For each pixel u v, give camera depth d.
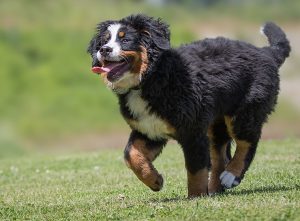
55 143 40.91
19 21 53.38
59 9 56.34
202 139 11.45
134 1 63.06
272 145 19.64
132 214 10.56
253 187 12.66
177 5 68.56
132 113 11.45
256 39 62.06
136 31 11.34
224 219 9.69
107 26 11.70
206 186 11.58
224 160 12.74
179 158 18.19
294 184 12.53
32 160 20.88
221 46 12.10
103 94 46.19
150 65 11.16
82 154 21.59
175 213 10.21
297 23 71.06
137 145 11.53
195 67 11.48
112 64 11.27
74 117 43.69
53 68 48.25
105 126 43.28
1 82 45.97
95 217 10.59
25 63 48.38
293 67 54.41
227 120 12.34
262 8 74.25
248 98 12.14
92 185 14.73
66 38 51.91
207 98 11.48
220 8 71.56
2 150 37.22
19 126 41.72
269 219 9.48
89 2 58.75
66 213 11.20
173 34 55.84
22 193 14.27
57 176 16.70
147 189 13.38
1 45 49.53
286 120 44.84
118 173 16.23
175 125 11.26
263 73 12.25
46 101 44.88
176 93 11.17
